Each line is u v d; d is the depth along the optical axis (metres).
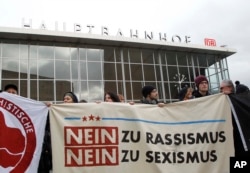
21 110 4.05
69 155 4.00
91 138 4.10
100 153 4.06
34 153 3.94
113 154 4.07
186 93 5.33
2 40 23.81
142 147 4.12
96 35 25.41
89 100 24.89
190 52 29.72
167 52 28.88
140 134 4.16
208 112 4.35
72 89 24.66
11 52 23.78
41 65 24.30
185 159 4.16
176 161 4.14
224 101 4.39
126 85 26.48
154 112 4.31
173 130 4.26
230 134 4.27
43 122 4.07
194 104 4.38
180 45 28.11
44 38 24.53
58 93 24.16
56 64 24.73
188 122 4.31
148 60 28.03
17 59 23.75
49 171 4.12
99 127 4.14
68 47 25.61
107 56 26.66
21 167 3.87
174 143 4.21
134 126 4.19
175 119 4.32
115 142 4.11
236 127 4.29
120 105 4.26
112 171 4.01
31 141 3.98
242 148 4.21
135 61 27.55
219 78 30.30
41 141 4.00
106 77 26.05
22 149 3.93
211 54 30.53
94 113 4.19
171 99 27.61
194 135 4.27
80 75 25.25
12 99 4.07
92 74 25.67
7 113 4.02
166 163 4.11
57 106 4.16
